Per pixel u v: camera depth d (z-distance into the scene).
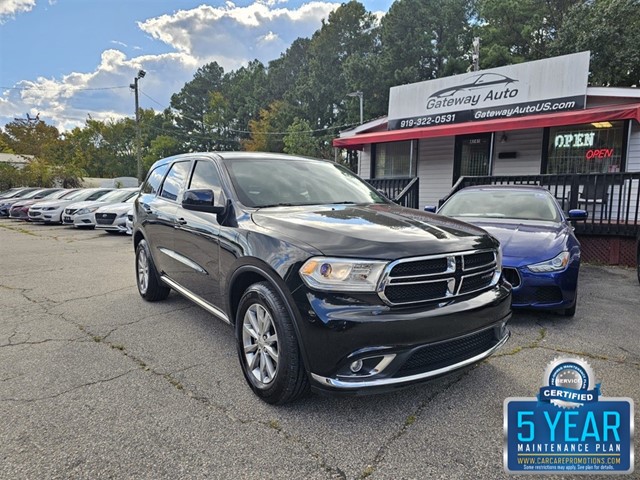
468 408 2.64
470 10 31.95
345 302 2.29
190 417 2.54
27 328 4.18
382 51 35.56
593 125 9.77
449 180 12.14
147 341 3.81
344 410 2.62
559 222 5.14
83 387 2.92
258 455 2.18
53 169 32.09
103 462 2.13
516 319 4.39
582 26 19.83
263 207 3.25
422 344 2.31
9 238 12.45
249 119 57.31
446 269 2.48
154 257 4.76
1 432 2.38
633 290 5.75
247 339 2.89
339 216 2.98
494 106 10.66
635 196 9.23
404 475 2.04
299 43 54.62
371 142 12.21
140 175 30.38
